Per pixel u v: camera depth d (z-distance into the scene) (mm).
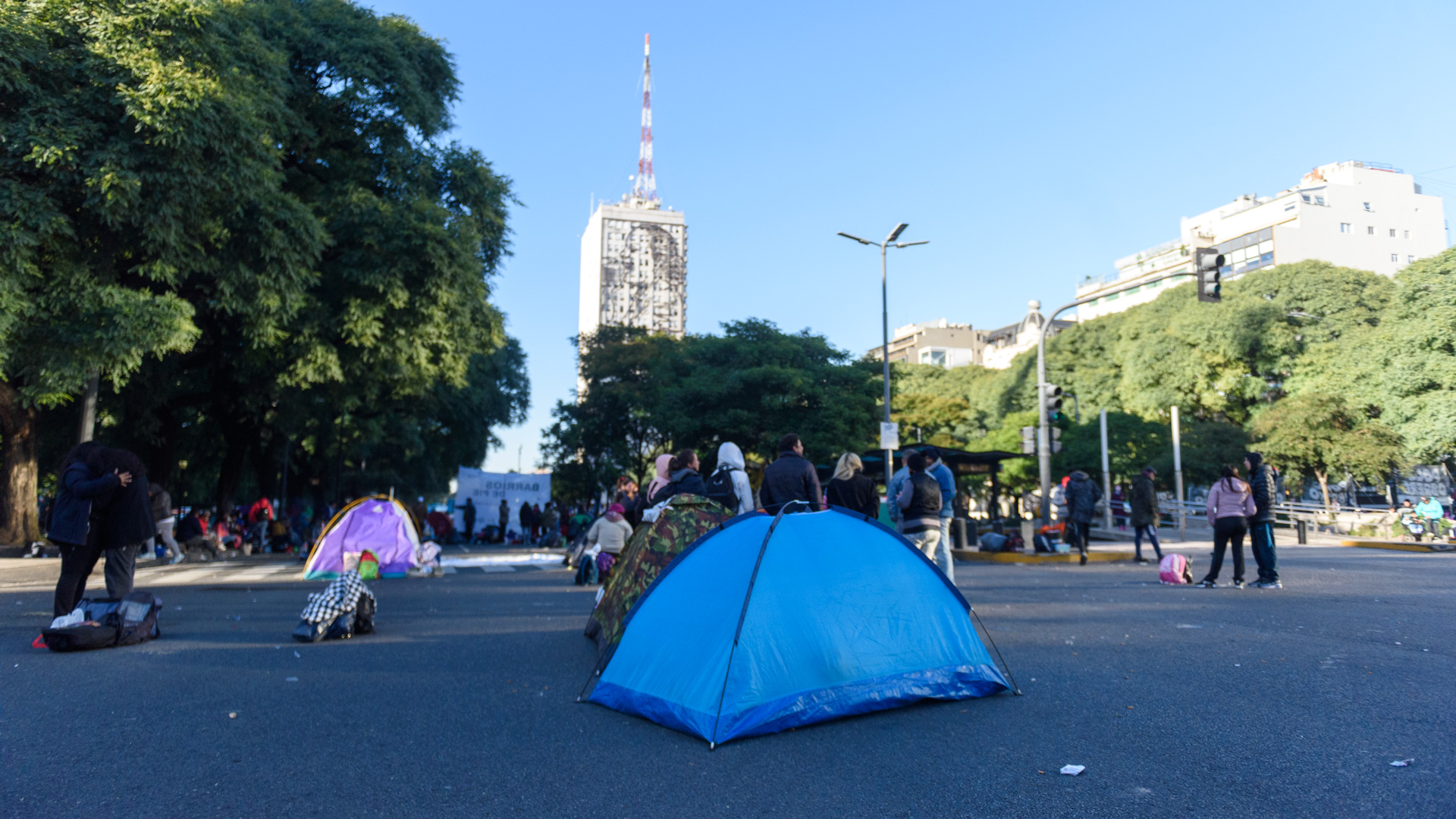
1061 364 55750
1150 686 5270
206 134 14328
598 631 7012
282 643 7160
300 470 39500
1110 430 39094
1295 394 43375
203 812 3273
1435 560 17469
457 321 20016
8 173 13367
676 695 4574
